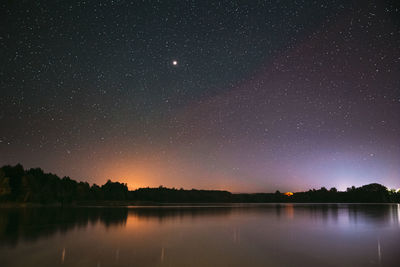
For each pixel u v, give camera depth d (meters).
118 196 151.00
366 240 27.22
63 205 104.44
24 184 94.75
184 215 60.59
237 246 23.66
